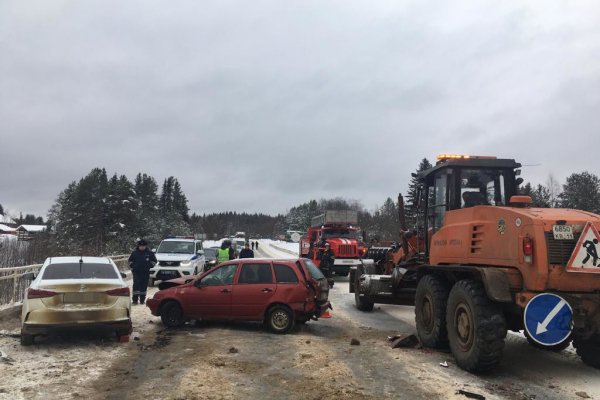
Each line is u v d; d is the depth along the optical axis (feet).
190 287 34.24
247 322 36.63
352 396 19.12
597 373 23.18
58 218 208.54
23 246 64.23
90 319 26.45
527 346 28.94
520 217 22.06
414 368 23.58
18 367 22.29
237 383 20.52
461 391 19.83
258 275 33.42
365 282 41.01
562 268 21.01
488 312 22.22
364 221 236.22
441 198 31.04
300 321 34.17
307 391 19.66
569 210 23.35
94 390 19.33
